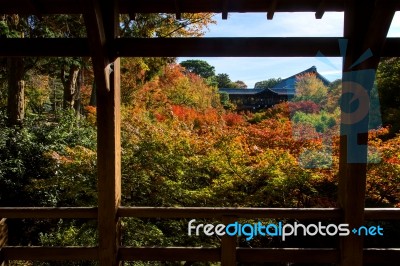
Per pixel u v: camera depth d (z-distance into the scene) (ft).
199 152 13.42
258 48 7.80
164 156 12.94
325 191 12.84
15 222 17.75
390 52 7.50
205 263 12.73
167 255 8.41
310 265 12.79
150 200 12.71
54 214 8.29
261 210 8.21
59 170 15.70
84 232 13.19
